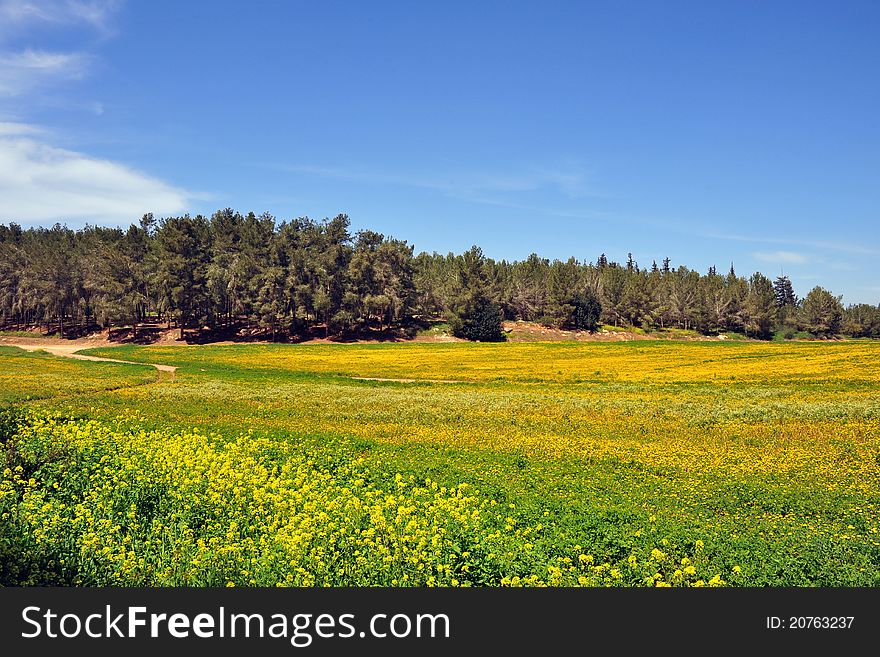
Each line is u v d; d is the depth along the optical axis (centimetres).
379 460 2223
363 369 7062
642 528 1439
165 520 1339
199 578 1038
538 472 2095
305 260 12088
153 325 12462
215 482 1537
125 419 3033
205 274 11712
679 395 4416
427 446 2525
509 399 4138
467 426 3091
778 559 1224
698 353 8581
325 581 1026
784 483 1952
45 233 16975
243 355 8981
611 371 6525
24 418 2648
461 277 13088
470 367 7275
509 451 2441
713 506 1706
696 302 15225
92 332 12225
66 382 4909
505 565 1120
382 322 12669
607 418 3316
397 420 3238
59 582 1016
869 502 1734
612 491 1859
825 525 1531
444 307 13725
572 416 3391
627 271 18888
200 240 13100
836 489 1870
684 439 2719
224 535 1238
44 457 1794
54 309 12212
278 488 1545
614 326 14825
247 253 12456
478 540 1245
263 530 1282
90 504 1414
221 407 3647
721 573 1154
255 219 13738
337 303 12275
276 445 2381
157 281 11494
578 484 1938
